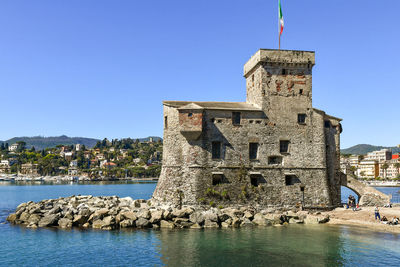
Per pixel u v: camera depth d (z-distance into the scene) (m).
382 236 38.03
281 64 51.78
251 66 54.62
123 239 37.31
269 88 51.34
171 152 50.56
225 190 48.50
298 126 51.72
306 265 28.73
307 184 50.84
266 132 50.69
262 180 49.84
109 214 45.44
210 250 32.94
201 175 48.16
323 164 51.78
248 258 30.50
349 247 33.78
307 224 44.91
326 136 55.22
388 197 54.44
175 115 50.72
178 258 30.70
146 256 31.42
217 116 49.59
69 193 144.62
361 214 47.94
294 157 51.06
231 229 41.91
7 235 39.84
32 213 48.66
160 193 51.06
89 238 37.91
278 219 45.41
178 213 44.47
